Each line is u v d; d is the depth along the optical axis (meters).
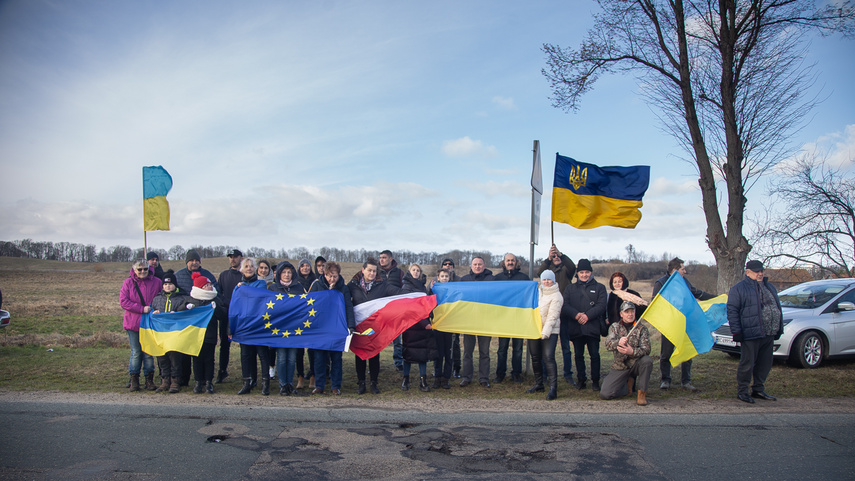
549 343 7.67
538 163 9.43
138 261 7.83
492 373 9.76
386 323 8.00
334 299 7.96
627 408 7.02
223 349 8.68
